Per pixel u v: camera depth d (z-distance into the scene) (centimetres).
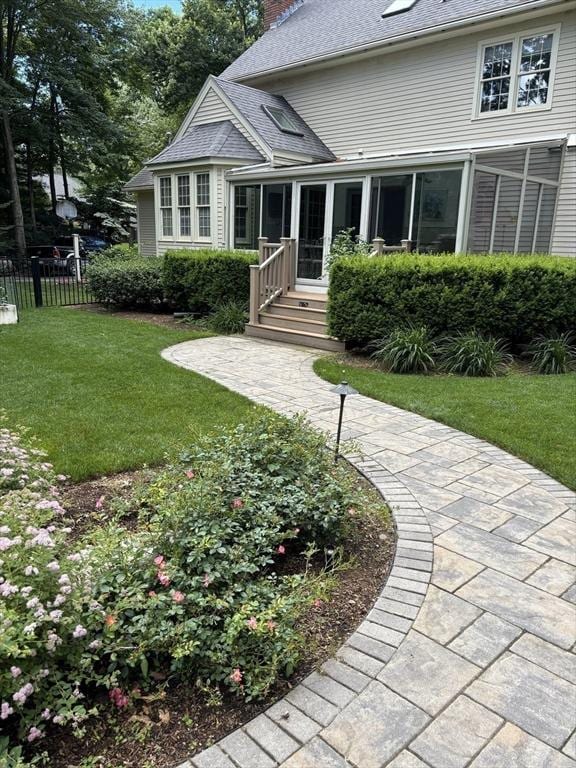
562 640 225
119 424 459
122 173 2467
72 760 170
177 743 177
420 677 204
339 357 799
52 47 2022
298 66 1353
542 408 531
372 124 1283
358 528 315
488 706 191
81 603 189
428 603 247
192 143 1346
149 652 202
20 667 168
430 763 169
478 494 360
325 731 181
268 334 940
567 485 375
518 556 287
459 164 845
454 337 741
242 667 199
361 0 1500
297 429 343
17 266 1645
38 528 221
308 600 216
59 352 740
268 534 256
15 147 2289
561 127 1019
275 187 1130
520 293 720
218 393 571
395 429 486
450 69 1141
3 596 173
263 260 1013
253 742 177
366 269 765
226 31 2655
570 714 189
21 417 470
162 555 229
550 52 1012
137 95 2748
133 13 2292
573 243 1049
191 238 1356
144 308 1237
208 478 277
